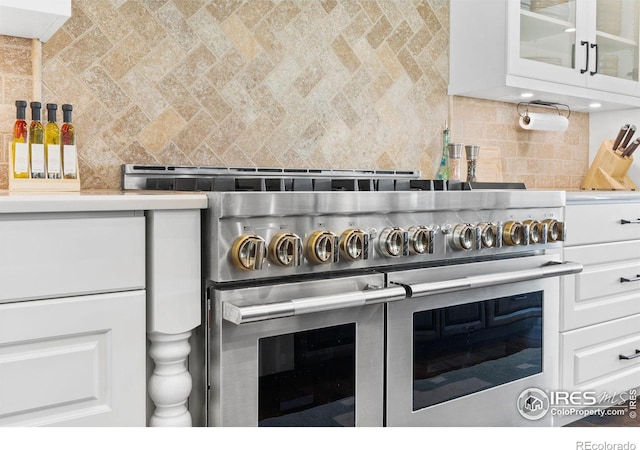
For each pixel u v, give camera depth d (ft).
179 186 5.42
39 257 3.39
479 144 8.86
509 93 8.28
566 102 9.19
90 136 5.82
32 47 5.51
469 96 8.66
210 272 3.98
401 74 8.08
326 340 4.43
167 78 6.25
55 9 4.70
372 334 4.69
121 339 3.69
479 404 5.45
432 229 5.00
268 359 4.15
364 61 7.73
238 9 6.71
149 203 3.69
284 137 7.06
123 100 5.99
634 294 7.60
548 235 5.89
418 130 8.25
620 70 9.15
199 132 6.46
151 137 6.16
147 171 5.97
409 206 4.79
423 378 5.03
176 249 3.84
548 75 8.02
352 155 7.63
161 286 3.79
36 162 4.95
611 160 9.69
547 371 6.10
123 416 3.73
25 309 3.35
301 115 7.19
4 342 3.29
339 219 4.47
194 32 6.42
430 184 5.82
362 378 4.63
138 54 6.07
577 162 10.30
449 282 4.93
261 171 6.72
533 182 9.60
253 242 3.92
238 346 4.00
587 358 6.95
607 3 8.91
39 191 4.85
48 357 3.46
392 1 7.98
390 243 4.62
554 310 6.19
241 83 6.73
